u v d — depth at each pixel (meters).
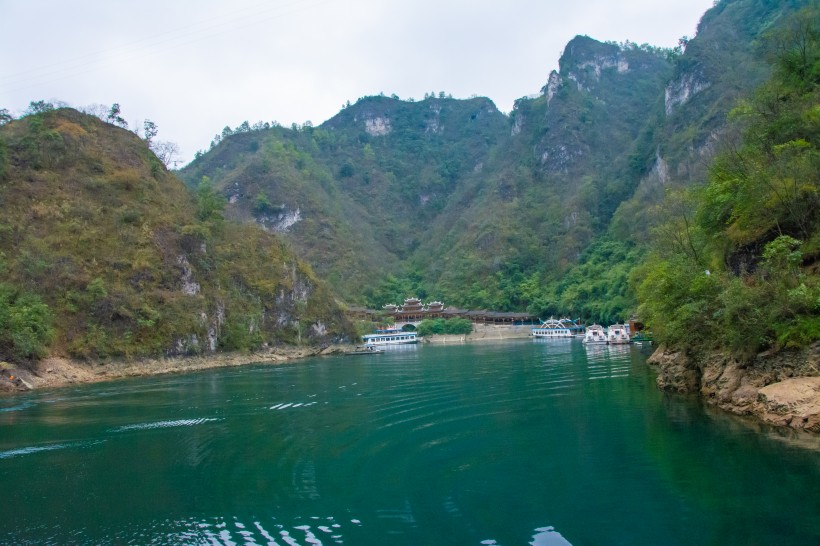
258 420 28.03
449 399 32.28
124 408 33.94
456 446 20.80
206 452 21.58
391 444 21.58
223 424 27.30
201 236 86.06
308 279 109.69
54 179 74.81
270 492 16.31
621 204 172.12
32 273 59.78
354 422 26.42
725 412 22.94
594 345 81.12
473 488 15.92
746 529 12.30
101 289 63.22
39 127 80.62
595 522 13.13
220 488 16.89
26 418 30.83
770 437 18.44
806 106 30.77
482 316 153.75
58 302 60.19
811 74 34.00
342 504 15.07
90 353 58.97
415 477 17.20
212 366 73.38
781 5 162.00
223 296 84.56
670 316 30.14
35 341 51.66
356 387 40.75
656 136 177.25
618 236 159.38
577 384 35.91
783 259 22.84
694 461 16.98
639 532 12.48
